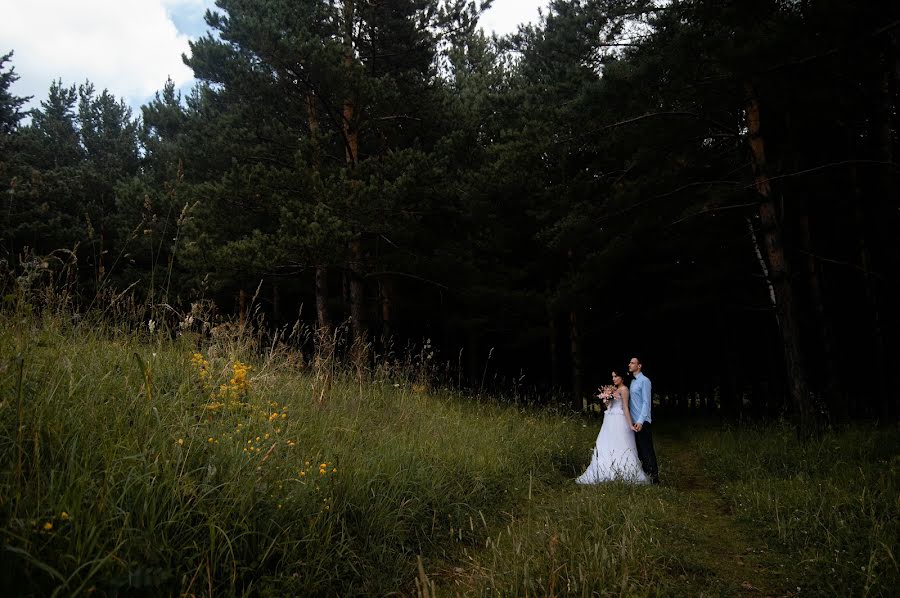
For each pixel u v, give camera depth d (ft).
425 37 42.16
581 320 60.03
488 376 78.48
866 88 32.76
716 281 51.65
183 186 36.96
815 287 40.14
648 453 22.90
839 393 37.86
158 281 47.44
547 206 52.37
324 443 15.61
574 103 42.73
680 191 38.19
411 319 69.97
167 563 7.97
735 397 58.75
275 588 9.39
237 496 10.14
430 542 13.64
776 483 18.94
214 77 43.70
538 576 10.98
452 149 41.91
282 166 40.04
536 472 22.35
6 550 6.58
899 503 14.16
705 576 11.99
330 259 35.22
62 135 91.61
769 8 28.89
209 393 14.26
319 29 39.17
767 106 34.17
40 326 12.66
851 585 11.05
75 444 8.67
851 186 38.93
